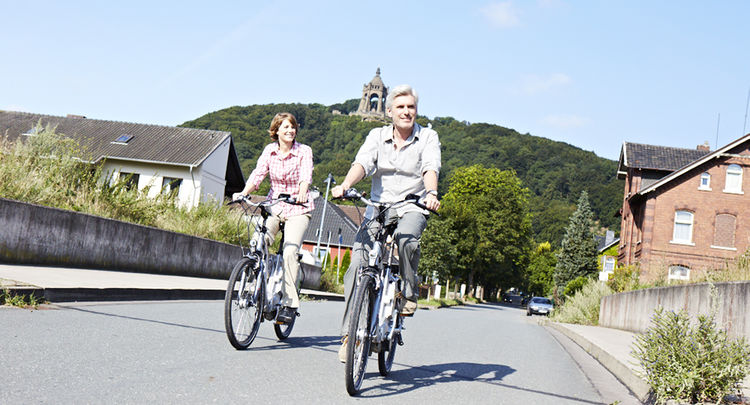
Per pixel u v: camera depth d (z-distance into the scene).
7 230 9.65
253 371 4.73
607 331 15.78
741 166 33.56
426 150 4.89
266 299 5.94
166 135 42.50
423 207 4.55
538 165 132.25
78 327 5.70
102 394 3.59
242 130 117.56
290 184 6.32
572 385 6.06
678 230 33.81
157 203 15.95
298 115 159.88
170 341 5.59
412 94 4.88
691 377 4.97
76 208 12.16
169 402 3.59
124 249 12.56
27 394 3.40
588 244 65.88
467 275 70.25
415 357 6.89
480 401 4.68
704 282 12.07
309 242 62.94
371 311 4.57
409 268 4.75
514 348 9.48
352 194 4.59
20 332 5.11
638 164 37.09
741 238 33.19
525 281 110.00
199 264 15.65
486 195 67.19
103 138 42.00
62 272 9.56
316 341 6.90
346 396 4.31
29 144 12.60
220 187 42.75
